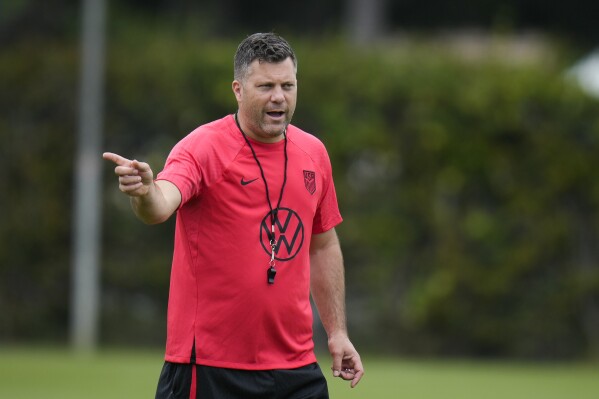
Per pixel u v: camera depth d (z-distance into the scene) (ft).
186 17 310.45
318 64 234.79
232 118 67.31
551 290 227.61
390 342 230.68
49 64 239.30
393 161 231.71
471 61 234.79
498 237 228.43
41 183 237.45
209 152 65.72
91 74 225.35
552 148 229.66
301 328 67.67
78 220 228.43
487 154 230.27
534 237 228.43
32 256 237.25
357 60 235.20
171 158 65.62
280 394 67.10
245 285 65.82
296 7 354.95
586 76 284.00
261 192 66.39
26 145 238.27
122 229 235.40
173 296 67.46
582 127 230.68
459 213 229.66
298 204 67.41
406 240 230.27
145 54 238.48
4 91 239.09
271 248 66.28
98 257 234.58
